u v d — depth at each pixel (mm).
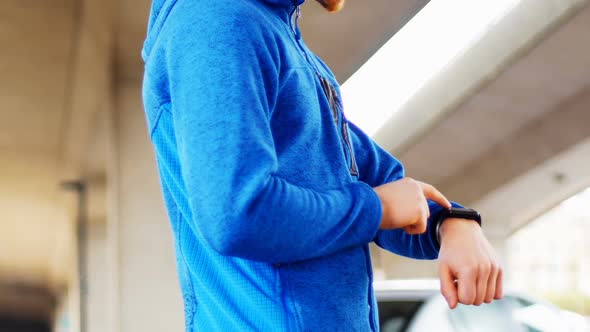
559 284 31906
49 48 10172
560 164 16141
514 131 15219
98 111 11609
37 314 34188
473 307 4988
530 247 32625
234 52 1093
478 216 1319
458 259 1211
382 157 1564
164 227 9727
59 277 25984
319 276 1131
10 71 11242
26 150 15359
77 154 15117
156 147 1226
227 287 1146
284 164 1141
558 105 14383
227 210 1012
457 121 14531
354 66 9992
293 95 1178
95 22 8945
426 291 5066
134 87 10008
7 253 23859
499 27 12797
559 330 5062
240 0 1167
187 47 1112
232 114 1051
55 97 12141
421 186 1284
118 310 9461
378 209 1134
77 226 19922
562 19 11906
